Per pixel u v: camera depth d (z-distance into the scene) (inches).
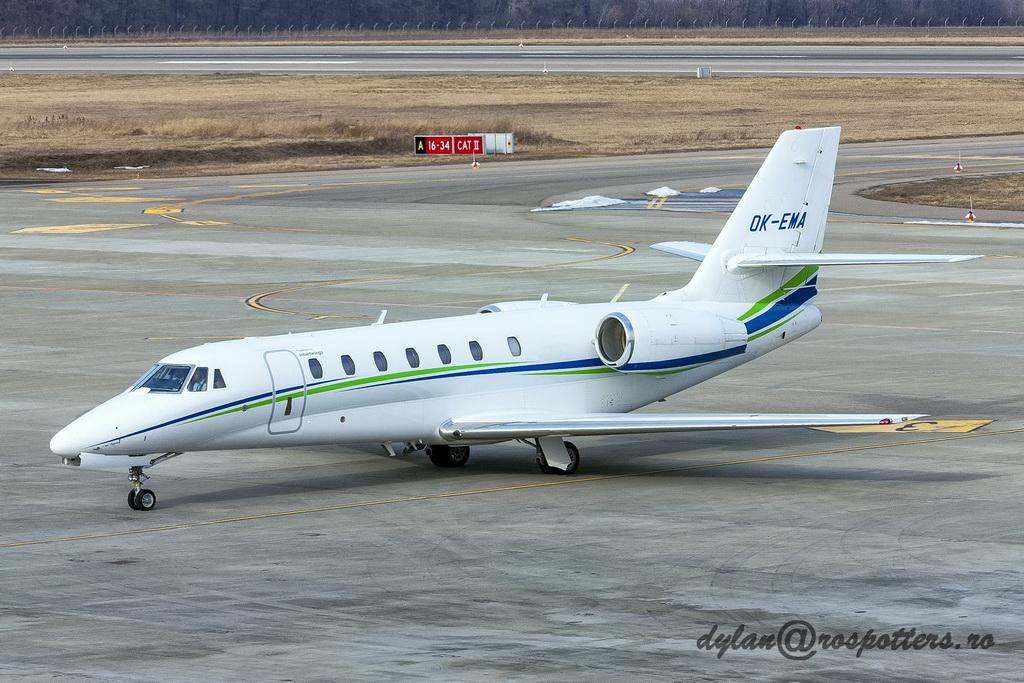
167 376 3292.3
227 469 3732.8
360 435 3479.3
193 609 2472.9
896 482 3484.3
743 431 4234.7
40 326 6166.3
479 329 3683.6
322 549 2896.2
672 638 2279.8
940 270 7824.8
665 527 3046.3
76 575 2709.2
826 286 7253.9
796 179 4042.8
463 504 3302.2
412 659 2176.4
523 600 2507.4
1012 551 2812.5
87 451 3144.7
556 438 3619.6
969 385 4785.9
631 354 3740.2
